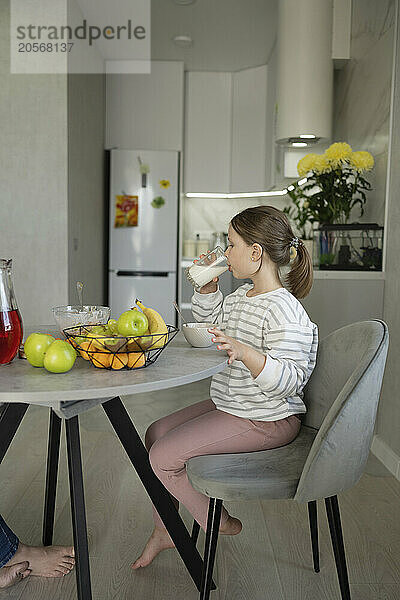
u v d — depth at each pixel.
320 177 3.37
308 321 1.63
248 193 5.45
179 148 5.43
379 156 3.23
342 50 3.95
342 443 1.38
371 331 1.54
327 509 1.58
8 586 1.77
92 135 4.75
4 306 1.45
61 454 2.83
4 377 1.31
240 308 1.71
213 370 1.40
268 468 1.47
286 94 3.91
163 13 4.32
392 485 2.57
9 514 2.24
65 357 1.33
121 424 1.63
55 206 3.91
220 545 2.03
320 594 1.75
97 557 1.94
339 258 3.20
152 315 1.47
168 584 1.79
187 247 5.54
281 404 1.61
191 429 1.60
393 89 2.93
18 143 3.88
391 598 1.74
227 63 5.31
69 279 3.99
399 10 2.88
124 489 2.47
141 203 5.20
